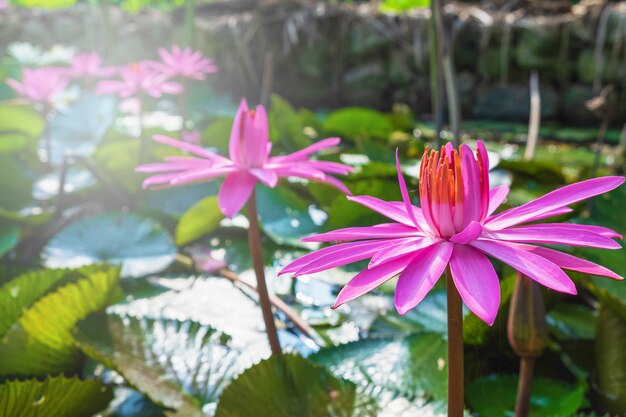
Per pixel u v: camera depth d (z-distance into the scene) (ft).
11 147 4.45
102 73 5.36
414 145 4.65
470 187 1.52
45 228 3.63
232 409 2.12
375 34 8.12
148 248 3.28
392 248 1.47
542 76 7.50
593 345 2.71
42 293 2.68
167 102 7.57
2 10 10.32
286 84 8.73
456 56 7.78
